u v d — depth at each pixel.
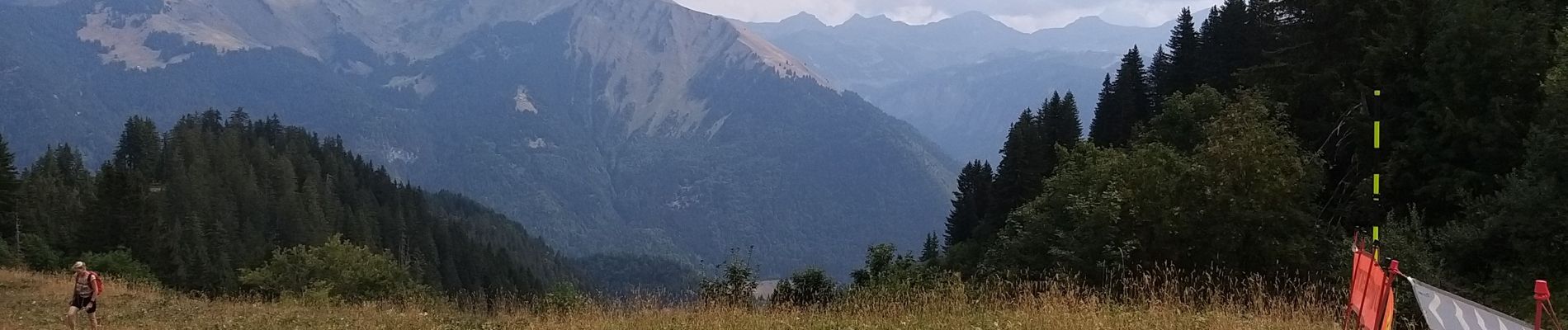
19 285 27.03
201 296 28.03
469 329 15.39
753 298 16.73
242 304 23.33
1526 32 23.95
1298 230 17.97
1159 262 17.91
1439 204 24.41
